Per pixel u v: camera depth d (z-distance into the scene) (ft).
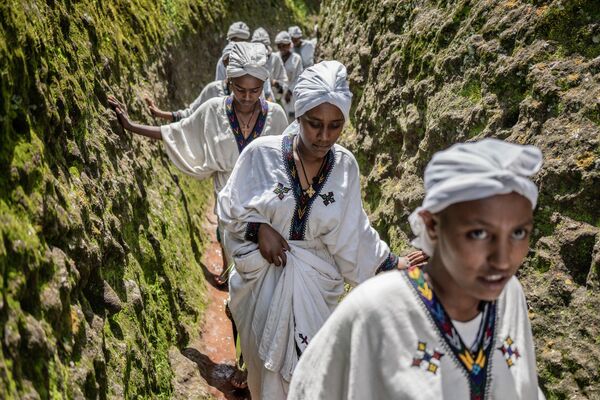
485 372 6.24
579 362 9.50
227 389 14.42
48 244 9.01
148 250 14.48
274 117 16.15
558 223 10.56
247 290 11.15
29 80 9.45
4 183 8.10
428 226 6.12
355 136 18.01
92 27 15.06
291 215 10.73
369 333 6.20
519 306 6.63
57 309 8.45
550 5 12.07
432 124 13.79
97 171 12.35
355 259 11.00
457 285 6.07
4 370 6.77
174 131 15.94
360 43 19.35
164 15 26.58
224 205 11.07
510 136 11.82
